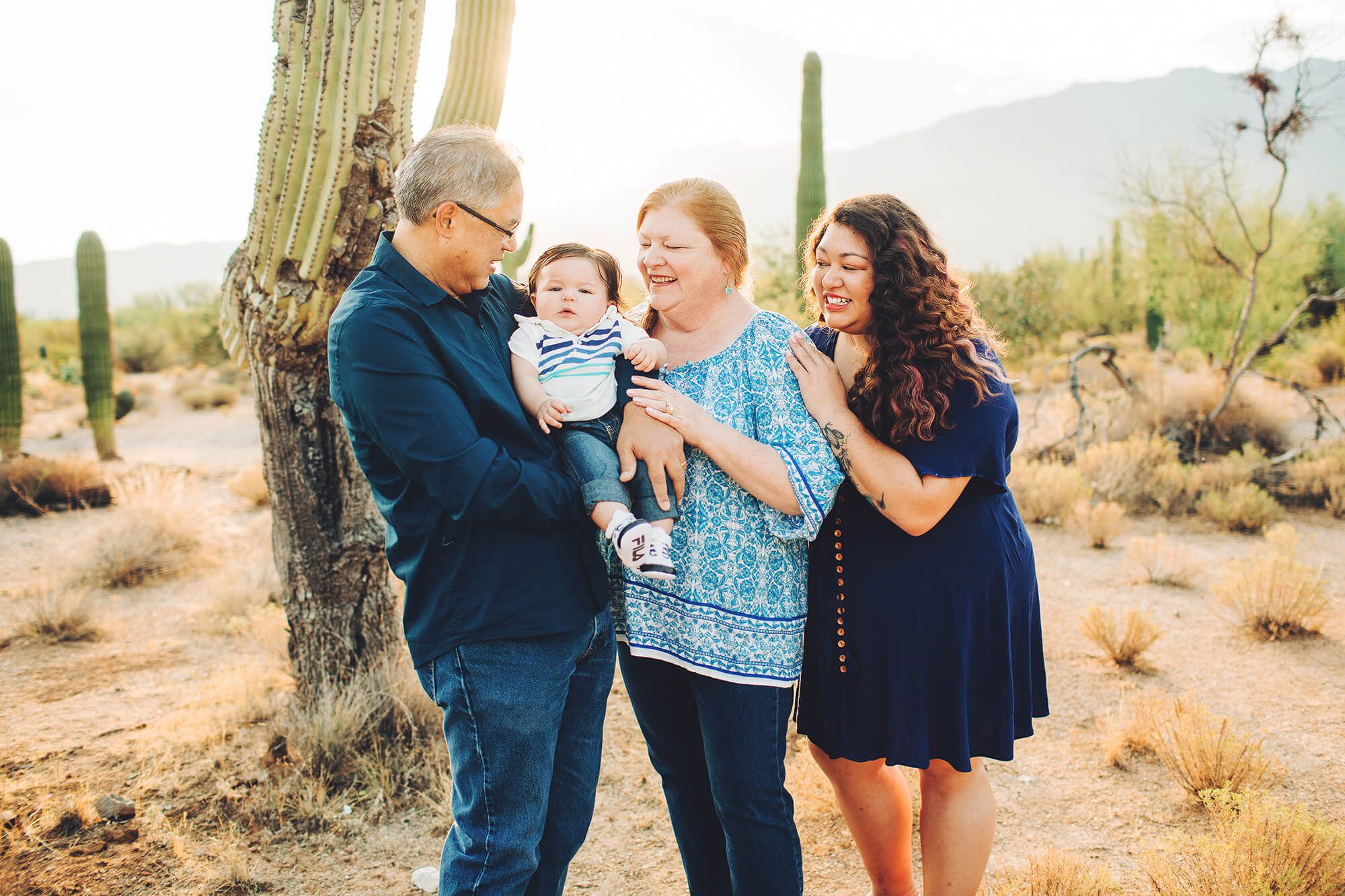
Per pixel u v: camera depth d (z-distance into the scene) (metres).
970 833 2.31
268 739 3.89
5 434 12.46
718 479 2.14
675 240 2.14
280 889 2.93
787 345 2.24
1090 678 4.56
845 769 2.42
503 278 2.47
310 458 3.67
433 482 1.86
